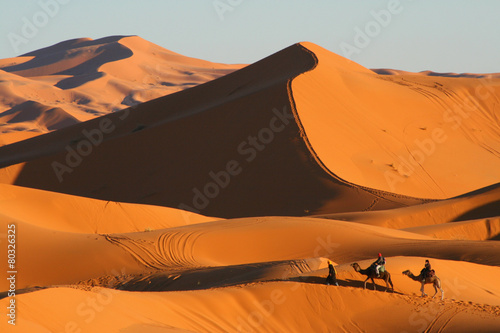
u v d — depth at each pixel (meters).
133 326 31.53
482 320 39.56
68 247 61.72
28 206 82.69
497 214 93.88
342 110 149.25
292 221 76.44
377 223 91.75
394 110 162.00
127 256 61.09
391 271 46.75
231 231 71.25
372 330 39.28
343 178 120.00
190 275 54.78
